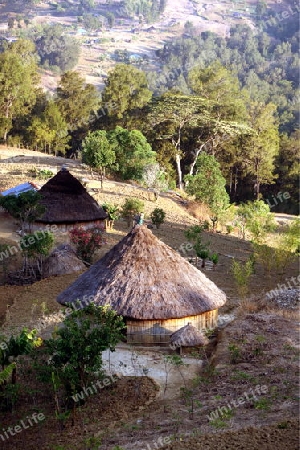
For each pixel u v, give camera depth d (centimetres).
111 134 5678
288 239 3441
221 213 5200
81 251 3403
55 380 1711
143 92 8231
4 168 5822
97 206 4106
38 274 3281
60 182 4075
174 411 1720
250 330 2328
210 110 7425
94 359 1738
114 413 1750
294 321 2475
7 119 8069
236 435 1506
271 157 7675
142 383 1922
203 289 2384
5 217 4247
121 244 2439
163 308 2262
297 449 1416
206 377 1959
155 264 2359
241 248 4381
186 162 7938
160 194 5747
